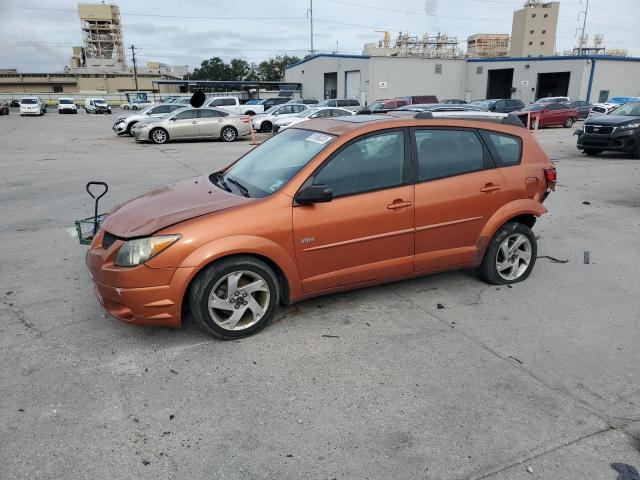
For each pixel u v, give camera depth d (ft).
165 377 11.03
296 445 8.98
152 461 8.60
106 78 330.34
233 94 176.14
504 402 10.23
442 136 14.44
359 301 14.93
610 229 22.94
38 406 10.00
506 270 16.35
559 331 13.23
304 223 12.50
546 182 16.29
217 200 12.80
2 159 46.37
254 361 11.68
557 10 318.65
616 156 48.73
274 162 14.26
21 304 14.64
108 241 12.23
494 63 151.12
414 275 14.61
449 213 14.37
